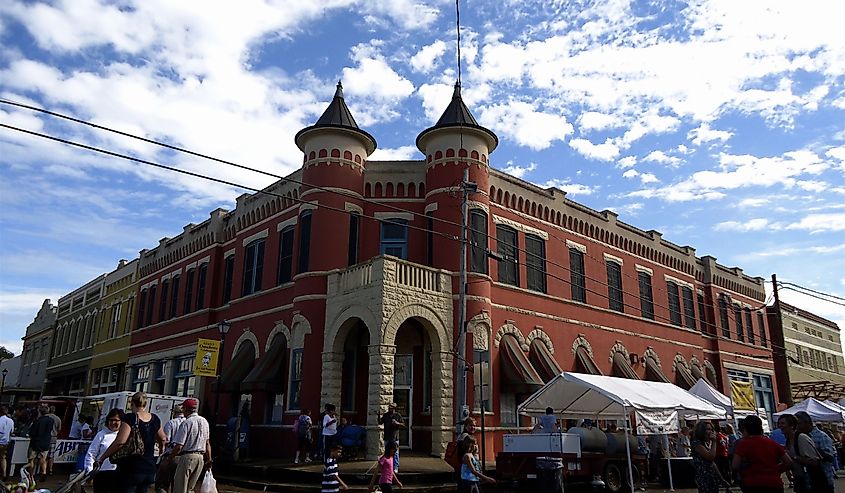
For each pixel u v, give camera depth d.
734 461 8.74
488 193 25.08
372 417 19.92
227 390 25.58
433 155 24.95
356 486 17.11
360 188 25.22
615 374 30.00
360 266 21.84
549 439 16.33
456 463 17.50
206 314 31.23
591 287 30.39
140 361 36.94
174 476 10.83
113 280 43.97
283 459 22.33
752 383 41.88
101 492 9.05
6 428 17.55
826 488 10.49
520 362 24.17
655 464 20.91
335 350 22.09
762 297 46.50
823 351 54.25
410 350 23.59
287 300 25.48
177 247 36.12
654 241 35.91
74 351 47.44
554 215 29.42
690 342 36.72
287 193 27.55
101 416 21.88
